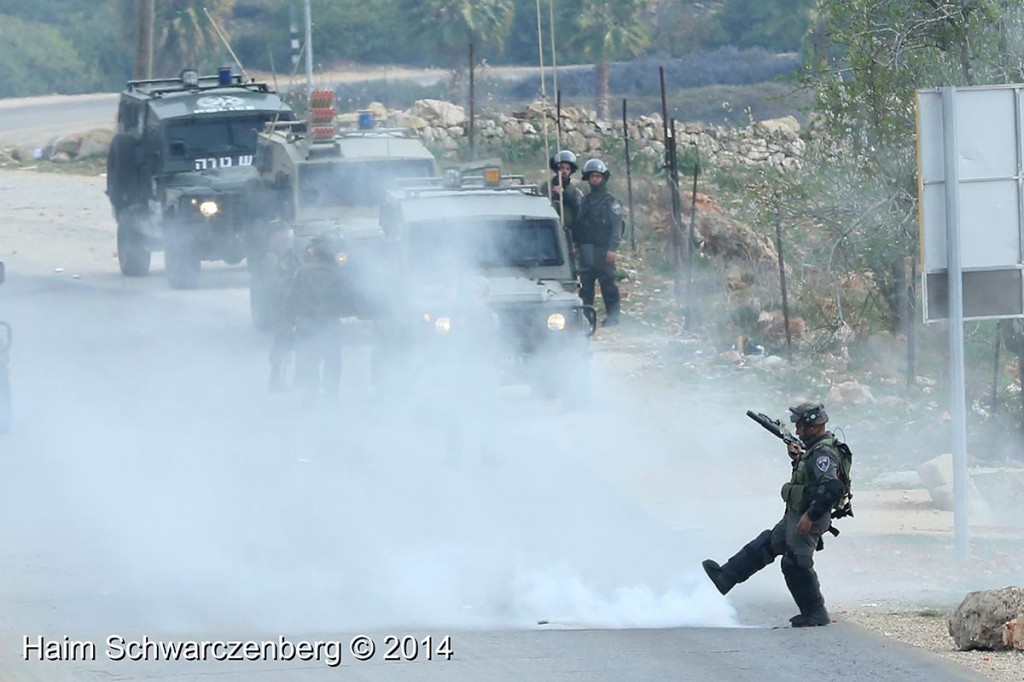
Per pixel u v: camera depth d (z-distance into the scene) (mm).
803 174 77750
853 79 73000
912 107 70438
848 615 38438
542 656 33312
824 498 35688
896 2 70812
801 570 36500
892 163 72688
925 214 45219
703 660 32688
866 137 72938
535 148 147500
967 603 34438
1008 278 45312
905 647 33969
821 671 31500
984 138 44906
